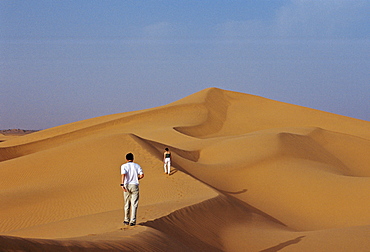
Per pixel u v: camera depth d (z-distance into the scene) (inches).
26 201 826.8
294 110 3166.8
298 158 1342.3
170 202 620.4
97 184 922.1
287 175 1091.9
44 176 1045.2
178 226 466.3
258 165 1189.7
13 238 212.5
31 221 703.7
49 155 1203.9
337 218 818.8
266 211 864.9
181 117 2817.4
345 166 1565.0
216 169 1149.1
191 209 548.7
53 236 445.7
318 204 896.9
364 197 875.4
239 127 2787.9
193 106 3043.8
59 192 884.0
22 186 983.6
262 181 1074.7
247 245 497.4
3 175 1091.3
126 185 374.9
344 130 2783.0
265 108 3211.1
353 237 519.8
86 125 3080.7
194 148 1557.6
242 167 1174.3
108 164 1056.8
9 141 2970.0
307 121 2938.0
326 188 967.0
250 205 879.7
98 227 454.3
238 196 953.5
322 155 1560.0
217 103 3230.8
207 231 506.9
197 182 853.8
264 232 575.2
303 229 766.5
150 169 975.0
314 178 1044.5
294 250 478.6
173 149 1376.7
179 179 884.6
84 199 823.7
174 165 1047.0
